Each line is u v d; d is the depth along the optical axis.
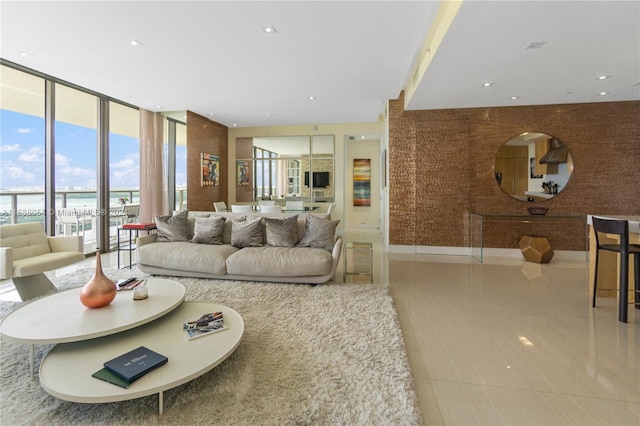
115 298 2.31
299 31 3.20
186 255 3.71
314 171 8.20
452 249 5.52
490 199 5.42
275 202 8.35
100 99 5.41
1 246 3.18
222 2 2.70
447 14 2.77
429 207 5.55
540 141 5.25
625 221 2.69
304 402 1.63
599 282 3.39
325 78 4.55
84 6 2.75
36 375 1.89
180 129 7.29
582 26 2.70
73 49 3.61
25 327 1.85
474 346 2.31
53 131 4.70
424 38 3.60
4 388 1.76
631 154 5.02
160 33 3.23
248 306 2.92
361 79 4.59
